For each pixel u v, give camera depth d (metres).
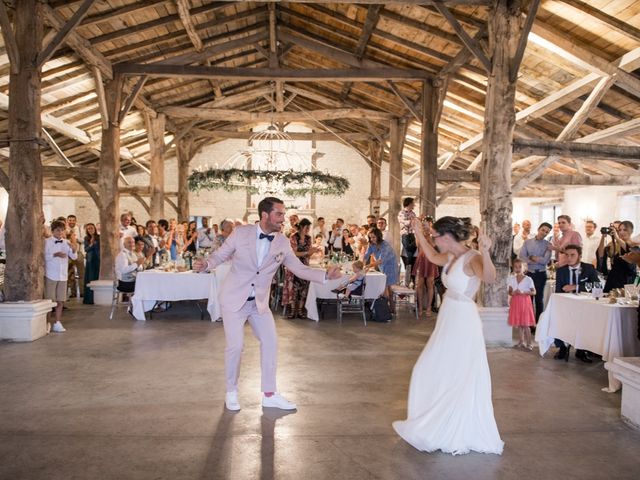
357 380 4.30
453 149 12.88
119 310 7.76
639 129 7.96
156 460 2.73
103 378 4.21
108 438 3.01
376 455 2.85
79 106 10.50
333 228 11.50
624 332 4.32
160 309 7.78
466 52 7.58
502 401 3.84
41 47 5.80
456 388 2.94
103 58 8.43
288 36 9.45
